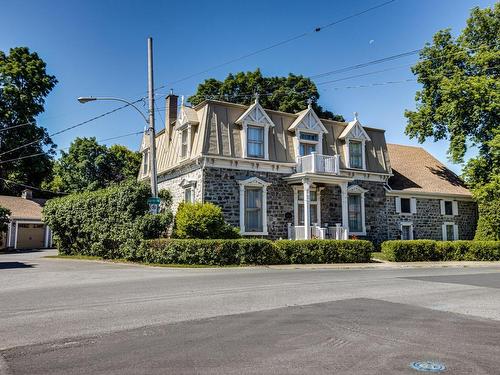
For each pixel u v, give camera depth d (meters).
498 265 22.61
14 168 43.75
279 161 24.66
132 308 8.90
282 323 7.50
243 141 23.77
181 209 20.94
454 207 31.64
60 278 14.62
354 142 28.00
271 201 24.36
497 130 27.50
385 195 28.69
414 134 32.50
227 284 12.74
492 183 27.81
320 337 6.56
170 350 5.85
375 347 6.04
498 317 8.12
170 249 19.17
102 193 23.25
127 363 5.30
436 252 24.38
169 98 28.98
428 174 32.94
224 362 5.34
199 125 23.77
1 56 42.50
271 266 19.22
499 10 29.55
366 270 18.48
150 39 21.14
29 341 6.34
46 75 43.94
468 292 11.41
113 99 19.73
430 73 31.44
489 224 28.95
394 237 28.61
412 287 12.37
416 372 4.99
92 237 23.72
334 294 10.89
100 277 14.84
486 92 27.97
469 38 30.70
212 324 7.42
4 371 5.02
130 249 20.75
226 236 20.94
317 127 26.20
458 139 29.62
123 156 53.34
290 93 40.72
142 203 21.28
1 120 40.56
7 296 10.55
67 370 5.06
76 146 50.81
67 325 7.36
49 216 27.86
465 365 5.25
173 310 8.68
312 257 20.95
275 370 5.03
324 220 25.83
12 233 42.44
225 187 23.12
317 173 24.06
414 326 7.33
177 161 25.67
